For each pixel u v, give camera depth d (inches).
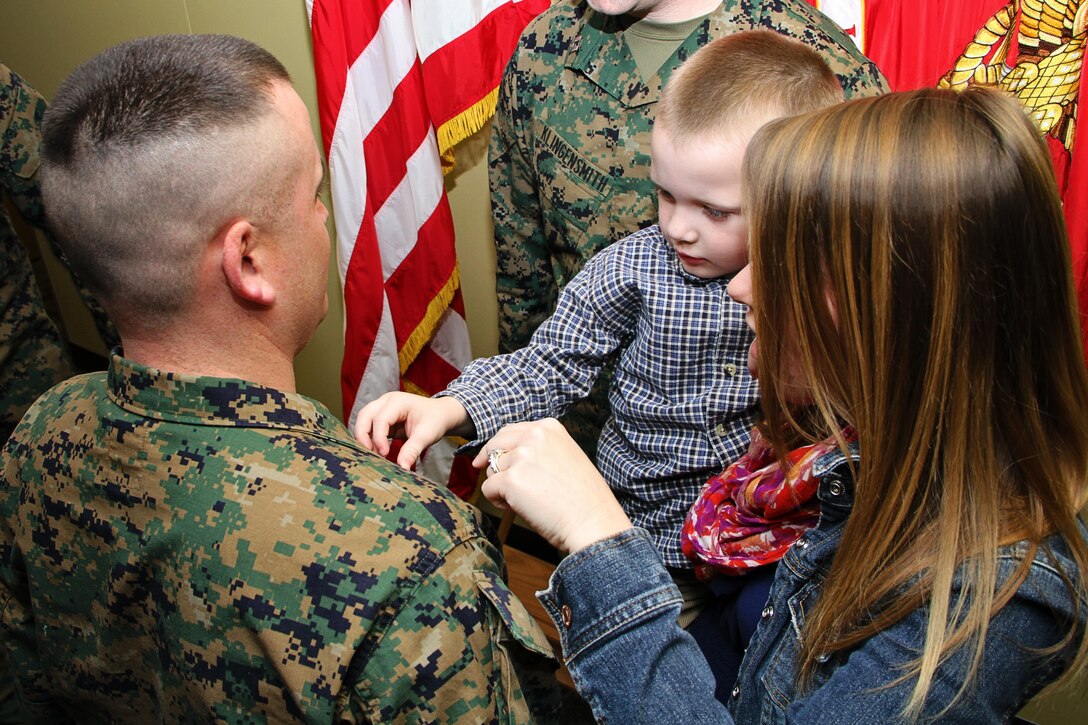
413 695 22.8
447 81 69.1
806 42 46.9
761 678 27.5
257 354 27.0
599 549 24.9
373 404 36.8
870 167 21.4
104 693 28.4
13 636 31.6
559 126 54.1
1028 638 21.1
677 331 38.6
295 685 22.1
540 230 61.5
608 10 47.3
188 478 24.1
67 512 26.5
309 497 23.4
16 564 30.4
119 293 24.9
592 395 57.9
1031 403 21.9
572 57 53.3
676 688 23.5
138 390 25.2
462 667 23.2
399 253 74.5
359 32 69.6
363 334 76.3
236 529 23.1
